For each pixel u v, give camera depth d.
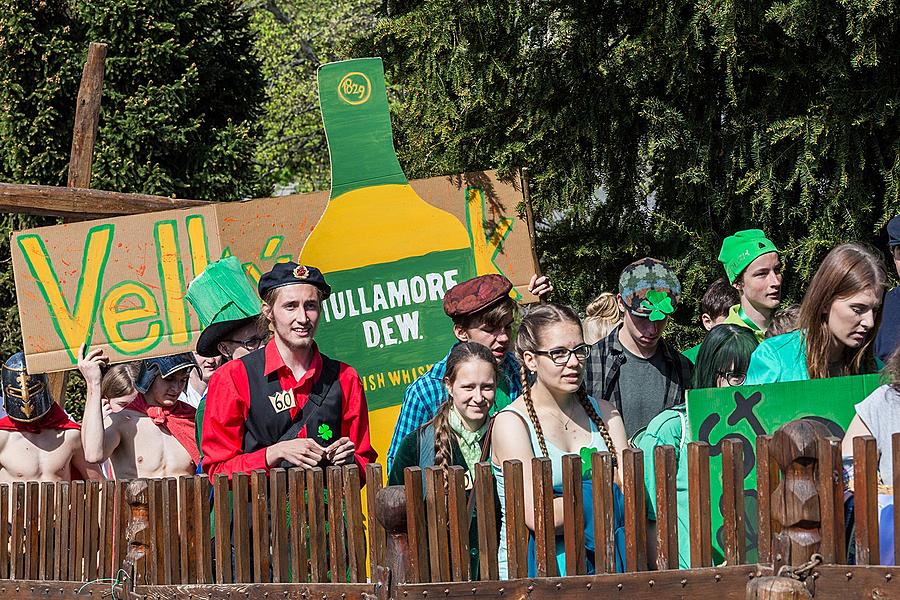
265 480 4.14
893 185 7.42
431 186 6.37
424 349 6.28
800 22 7.12
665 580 3.42
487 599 3.58
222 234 6.62
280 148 25.89
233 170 16.64
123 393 6.31
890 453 3.65
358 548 3.89
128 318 6.59
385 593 3.69
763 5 7.44
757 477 3.28
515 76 8.72
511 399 5.16
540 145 8.74
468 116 8.98
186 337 6.59
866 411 3.71
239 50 17.31
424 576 3.62
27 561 4.86
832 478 3.10
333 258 6.27
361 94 6.32
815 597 3.12
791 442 3.11
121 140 15.60
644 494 3.50
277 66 25.58
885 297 5.11
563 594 3.53
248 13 18.11
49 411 6.31
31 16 15.34
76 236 6.61
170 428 6.30
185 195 16.33
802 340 4.59
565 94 8.62
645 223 8.70
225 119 17.14
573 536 3.53
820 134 7.53
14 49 15.54
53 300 6.58
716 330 5.17
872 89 7.48
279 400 4.76
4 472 6.25
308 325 4.73
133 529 4.43
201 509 4.32
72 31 15.92
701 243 8.09
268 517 4.18
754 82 8.02
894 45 7.46
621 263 8.84
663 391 5.50
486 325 5.04
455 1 8.41
